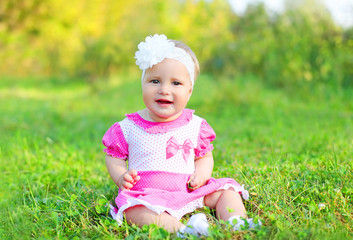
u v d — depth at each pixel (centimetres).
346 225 239
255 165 371
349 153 402
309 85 1052
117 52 1661
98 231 242
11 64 1855
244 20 1438
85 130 687
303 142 498
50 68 1880
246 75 1254
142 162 264
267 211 257
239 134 613
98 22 1980
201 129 281
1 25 1856
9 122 699
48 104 980
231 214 245
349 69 1052
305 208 269
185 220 250
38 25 1909
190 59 272
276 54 1171
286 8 1300
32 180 370
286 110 865
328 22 1157
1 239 244
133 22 1741
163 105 261
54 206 294
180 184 262
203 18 1628
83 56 1744
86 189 326
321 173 326
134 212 244
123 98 1178
